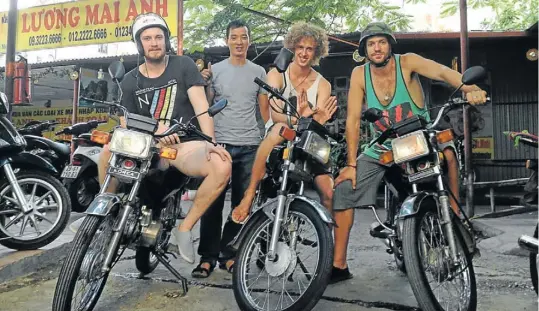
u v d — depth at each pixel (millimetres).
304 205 2607
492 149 8516
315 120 2834
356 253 4234
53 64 9242
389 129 2701
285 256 2580
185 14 10336
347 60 8945
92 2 7754
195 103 3174
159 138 2703
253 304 2547
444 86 8297
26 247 3795
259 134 3717
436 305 2268
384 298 2973
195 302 2938
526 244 2322
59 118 11305
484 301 2893
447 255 2482
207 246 3541
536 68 8406
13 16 6188
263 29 10539
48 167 3912
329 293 3082
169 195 3039
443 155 2809
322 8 9773
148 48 3104
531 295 3004
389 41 3105
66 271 2338
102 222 2514
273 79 3422
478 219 5934
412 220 2414
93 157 6035
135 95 3191
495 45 8477
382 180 3338
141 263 3354
